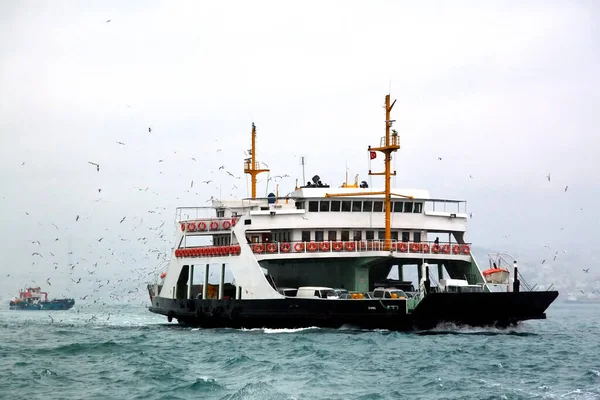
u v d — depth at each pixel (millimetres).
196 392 41062
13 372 47906
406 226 70938
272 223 69562
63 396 40719
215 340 62594
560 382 43844
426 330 63250
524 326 69625
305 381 43719
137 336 69375
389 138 68625
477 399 39312
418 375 45562
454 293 61094
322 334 63094
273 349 56156
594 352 55844
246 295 68562
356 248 68562
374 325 63469
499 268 68000
